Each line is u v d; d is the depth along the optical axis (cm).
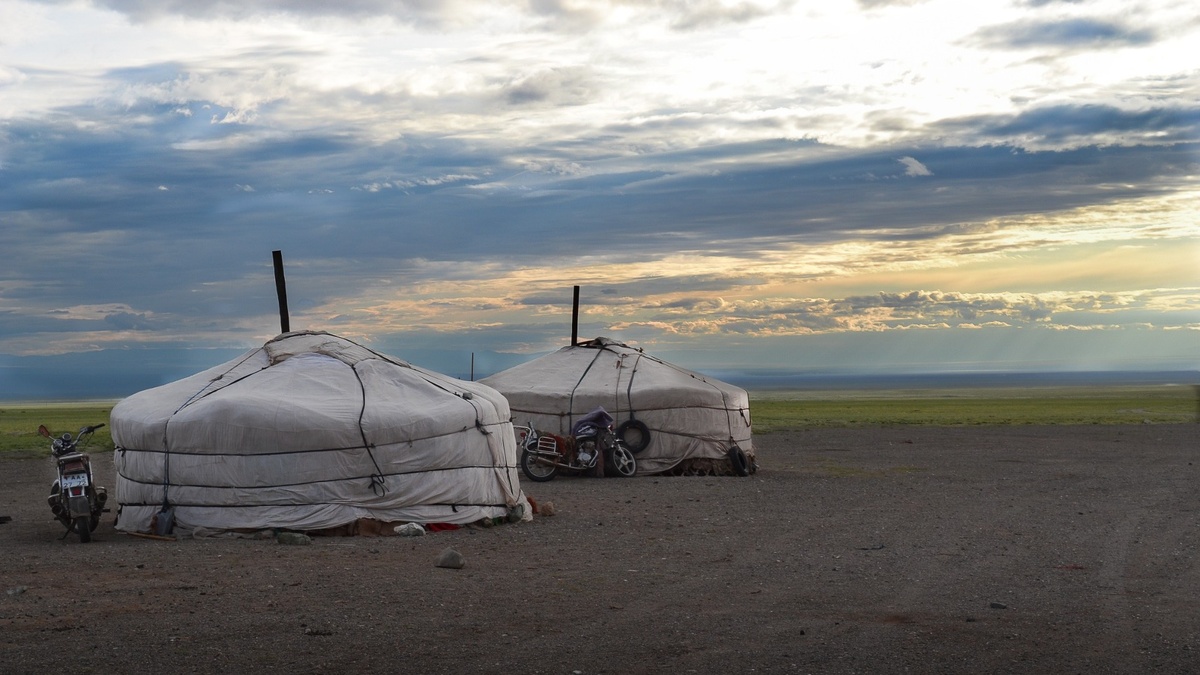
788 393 13438
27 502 1557
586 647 630
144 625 680
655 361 2166
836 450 2641
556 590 805
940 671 578
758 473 2012
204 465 1140
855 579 855
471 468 1221
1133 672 575
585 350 2173
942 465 2150
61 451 1125
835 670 581
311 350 1341
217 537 1120
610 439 1931
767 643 641
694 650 623
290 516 1128
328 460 1144
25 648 621
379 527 1141
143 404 1211
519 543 1070
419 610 729
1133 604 754
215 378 1286
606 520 1270
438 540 1095
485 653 614
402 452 1170
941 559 956
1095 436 3189
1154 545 1042
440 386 1292
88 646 625
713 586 823
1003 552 998
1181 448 2644
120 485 1195
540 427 1989
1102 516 1284
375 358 1328
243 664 588
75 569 901
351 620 696
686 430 1975
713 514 1326
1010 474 1919
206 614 713
